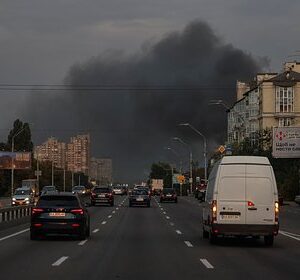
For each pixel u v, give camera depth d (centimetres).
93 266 1515
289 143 7469
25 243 2159
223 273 1406
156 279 1298
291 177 8288
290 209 5988
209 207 2200
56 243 2167
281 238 2519
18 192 6384
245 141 8588
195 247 2070
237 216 2056
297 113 10069
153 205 6519
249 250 1983
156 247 2059
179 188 13625
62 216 2261
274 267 1531
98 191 6312
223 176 2075
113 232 2788
